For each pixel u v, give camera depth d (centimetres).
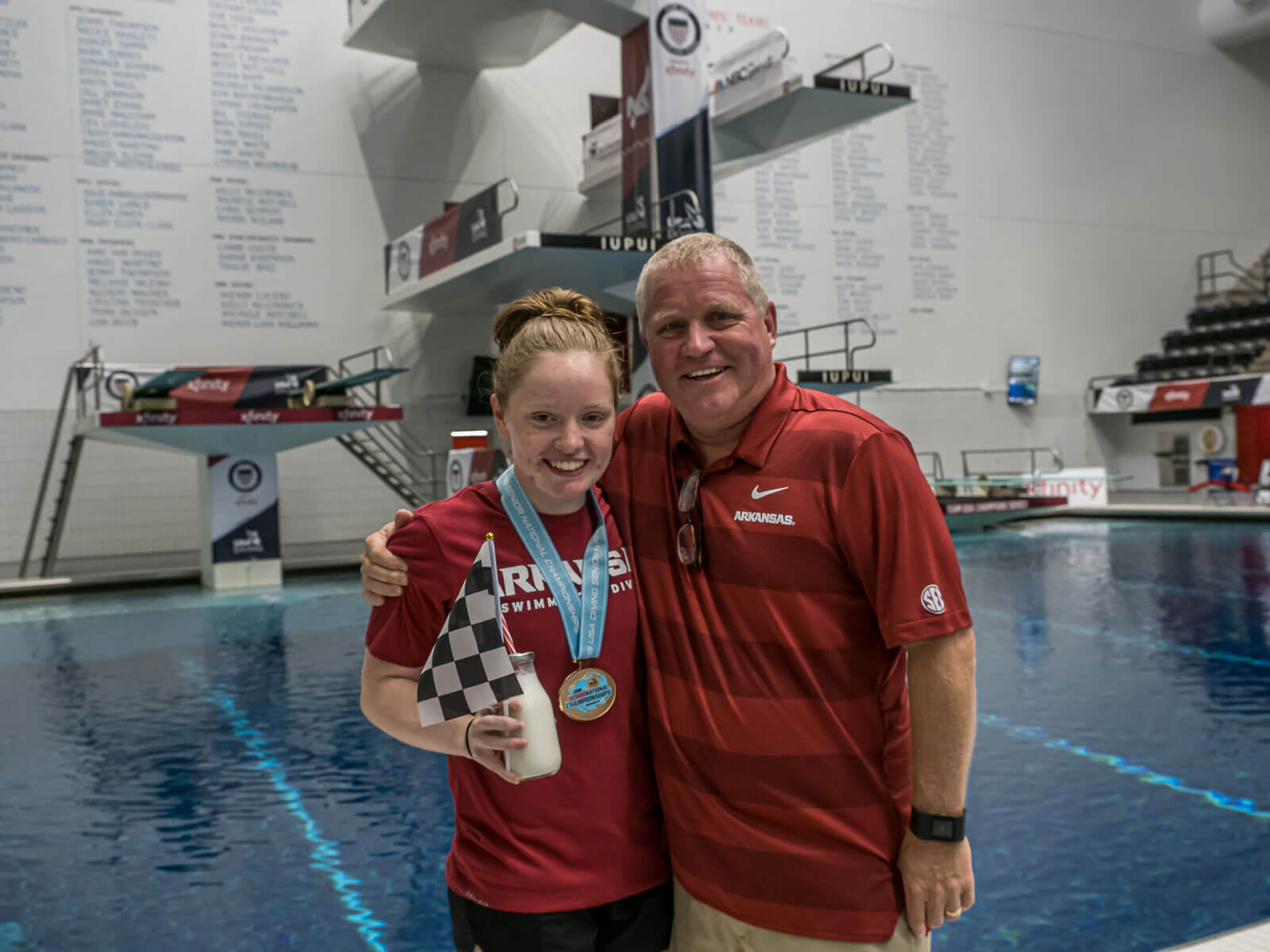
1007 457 1595
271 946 229
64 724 435
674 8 987
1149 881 251
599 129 1307
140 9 1129
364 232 1248
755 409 135
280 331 1203
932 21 1544
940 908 129
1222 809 298
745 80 1041
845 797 130
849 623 131
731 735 131
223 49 1173
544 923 131
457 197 1301
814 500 130
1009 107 1599
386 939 232
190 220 1157
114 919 245
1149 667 483
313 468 1225
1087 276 1658
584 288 1034
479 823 137
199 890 261
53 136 1092
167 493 1136
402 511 143
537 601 134
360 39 1181
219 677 526
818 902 129
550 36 1187
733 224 1435
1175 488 1625
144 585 991
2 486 1069
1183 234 1731
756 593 131
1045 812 300
